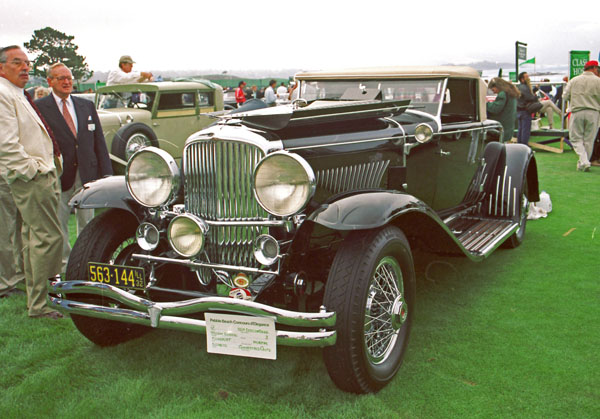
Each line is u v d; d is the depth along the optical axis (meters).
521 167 4.85
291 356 3.04
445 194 4.12
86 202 3.00
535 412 2.45
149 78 9.85
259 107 3.34
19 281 4.22
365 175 3.29
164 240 2.94
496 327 3.35
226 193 2.70
